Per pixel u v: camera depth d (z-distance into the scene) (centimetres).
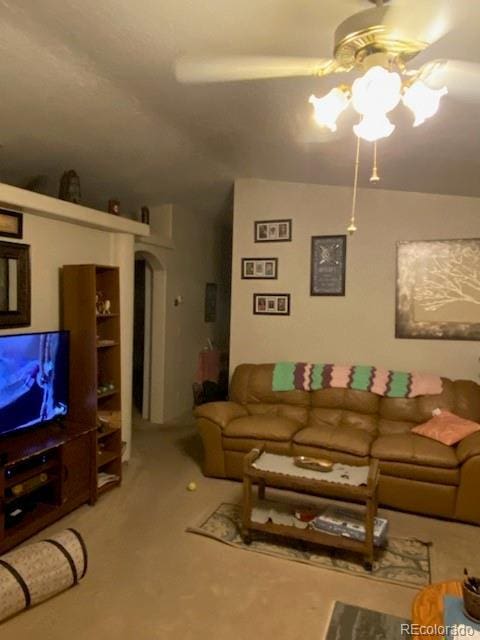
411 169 305
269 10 150
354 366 402
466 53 152
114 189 444
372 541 245
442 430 326
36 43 214
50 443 282
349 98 163
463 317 381
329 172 362
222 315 689
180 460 412
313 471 267
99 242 385
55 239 339
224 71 152
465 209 377
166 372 538
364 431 353
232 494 340
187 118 291
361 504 324
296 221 435
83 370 330
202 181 454
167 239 520
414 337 396
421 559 258
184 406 583
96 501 324
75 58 226
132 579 236
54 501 295
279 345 446
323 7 141
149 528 289
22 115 281
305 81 201
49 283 335
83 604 217
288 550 265
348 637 197
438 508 304
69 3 181
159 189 466
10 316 298
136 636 196
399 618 209
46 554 221
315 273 429
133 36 197
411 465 307
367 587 233
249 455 278
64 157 351
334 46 149
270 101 235
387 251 404
